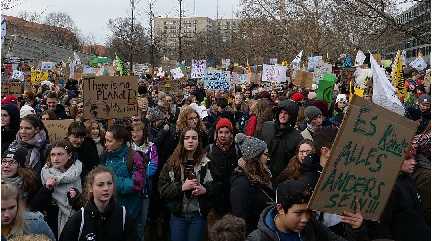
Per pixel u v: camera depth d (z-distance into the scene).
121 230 4.36
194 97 13.07
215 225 3.71
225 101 11.55
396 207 4.44
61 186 5.43
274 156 6.82
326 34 39.00
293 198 3.50
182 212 5.79
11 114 7.02
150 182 6.49
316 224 3.86
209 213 5.78
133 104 8.21
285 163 6.77
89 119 7.93
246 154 5.17
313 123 7.12
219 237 3.62
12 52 35.56
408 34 12.34
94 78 8.04
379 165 3.74
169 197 5.77
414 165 4.83
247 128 8.09
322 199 3.60
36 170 6.10
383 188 3.80
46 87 17.20
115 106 8.14
